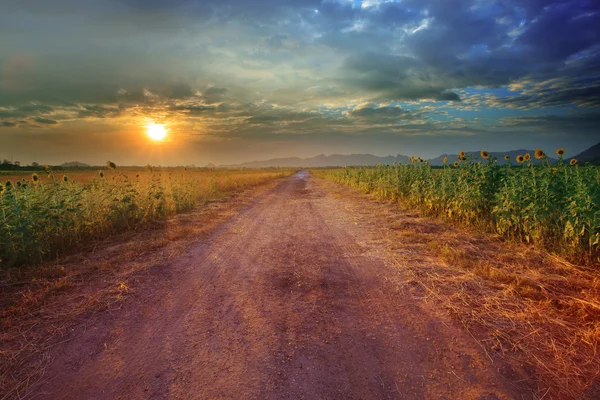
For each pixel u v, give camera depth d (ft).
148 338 11.32
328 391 8.57
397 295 14.47
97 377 9.28
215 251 22.26
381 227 28.78
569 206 17.78
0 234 18.26
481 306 12.98
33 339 11.18
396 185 45.27
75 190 24.91
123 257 20.16
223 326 12.10
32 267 17.98
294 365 9.70
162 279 16.83
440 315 12.48
